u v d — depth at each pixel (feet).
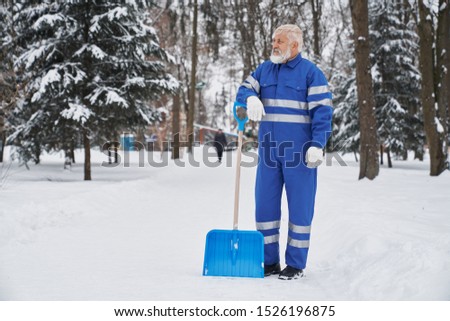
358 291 11.34
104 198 29.99
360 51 43.01
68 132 46.37
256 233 13.60
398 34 66.49
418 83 67.15
